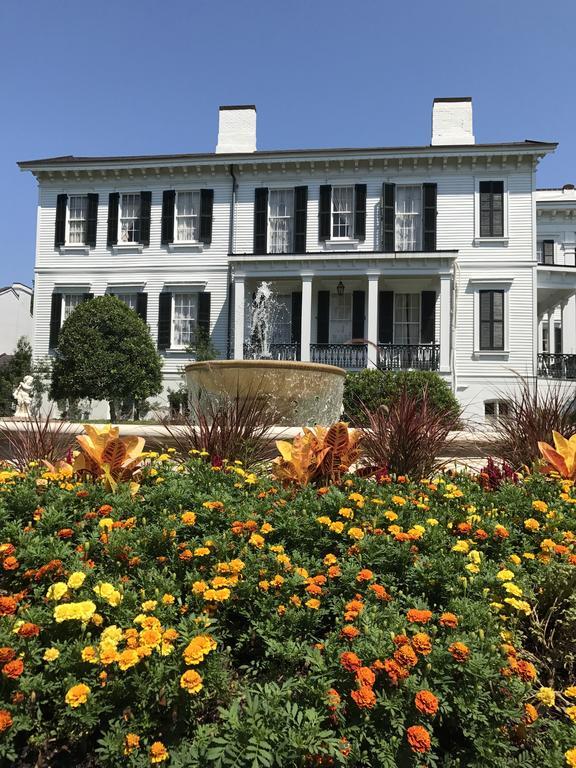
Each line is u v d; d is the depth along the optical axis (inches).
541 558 93.5
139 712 61.1
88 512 104.2
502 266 764.6
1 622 66.1
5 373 973.2
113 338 663.1
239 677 71.8
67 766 61.6
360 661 60.0
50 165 831.1
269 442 187.5
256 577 79.4
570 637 82.4
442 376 702.5
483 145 753.6
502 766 59.3
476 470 196.5
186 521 93.6
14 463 190.9
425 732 54.9
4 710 57.3
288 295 813.2
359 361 744.3
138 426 207.5
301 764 54.5
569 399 216.4
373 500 109.9
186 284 813.9
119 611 70.7
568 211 1050.1
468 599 77.1
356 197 788.6
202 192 818.8
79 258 844.0
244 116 864.9
